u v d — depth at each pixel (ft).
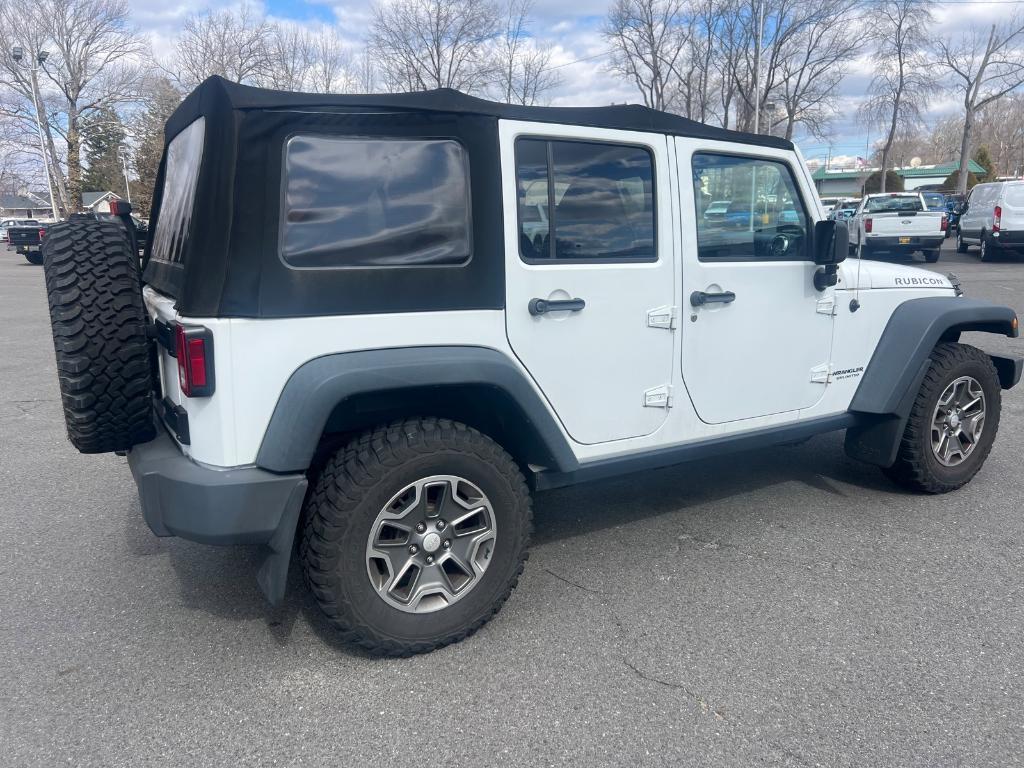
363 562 9.53
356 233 9.34
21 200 267.80
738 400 12.92
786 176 13.16
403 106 9.44
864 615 11.09
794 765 8.16
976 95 146.41
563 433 11.12
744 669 9.82
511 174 10.29
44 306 47.80
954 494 15.74
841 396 14.39
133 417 9.96
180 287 9.37
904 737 8.56
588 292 10.98
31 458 18.45
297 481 9.09
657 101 132.05
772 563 12.75
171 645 10.43
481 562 10.38
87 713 9.00
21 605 11.49
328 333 9.23
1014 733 8.61
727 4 124.36
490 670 9.84
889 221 61.77
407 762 8.23
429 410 10.79
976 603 11.39
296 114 8.95
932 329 14.42
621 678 9.65
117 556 13.15
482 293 10.11
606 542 13.64
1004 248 64.54
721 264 12.32
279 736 8.63
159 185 13.26
